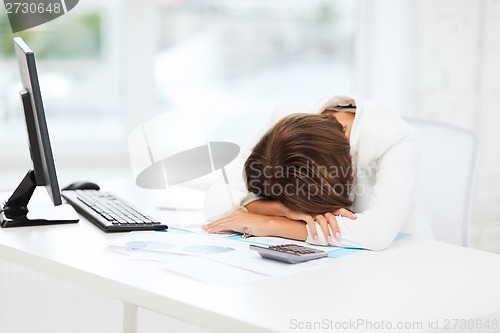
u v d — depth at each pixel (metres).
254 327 1.06
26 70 1.65
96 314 2.63
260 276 1.31
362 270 1.39
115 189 2.27
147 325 2.57
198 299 1.17
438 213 2.15
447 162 2.14
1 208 1.84
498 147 3.21
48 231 1.67
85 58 2.94
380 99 3.20
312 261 1.45
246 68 3.22
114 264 1.38
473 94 3.15
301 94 3.32
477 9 3.12
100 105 2.99
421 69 3.05
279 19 3.25
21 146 2.84
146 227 1.70
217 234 1.67
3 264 2.52
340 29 3.35
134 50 2.99
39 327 2.58
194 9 3.10
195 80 3.14
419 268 1.42
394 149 1.71
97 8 2.93
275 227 1.64
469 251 1.58
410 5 3.03
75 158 2.94
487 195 3.21
